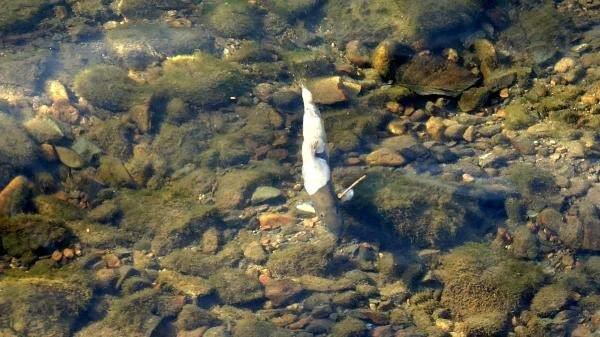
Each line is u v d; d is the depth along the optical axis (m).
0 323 4.69
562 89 6.60
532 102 6.50
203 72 6.57
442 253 5.39
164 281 5.09
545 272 5.27
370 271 5.27
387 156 6.00
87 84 6.41
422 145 6.14
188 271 5.20
